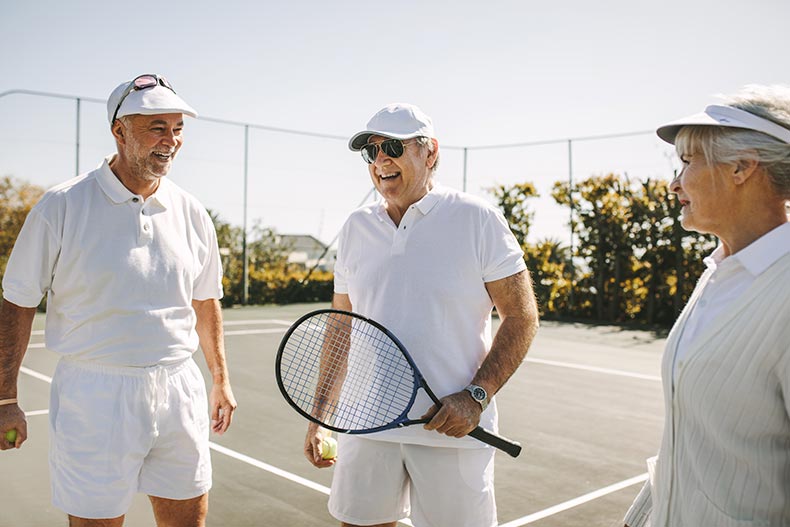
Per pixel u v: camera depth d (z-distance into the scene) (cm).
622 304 1420
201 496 277
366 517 251
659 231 1353
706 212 161
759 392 149
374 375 249
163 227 269
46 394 680
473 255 240
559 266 1490
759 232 157
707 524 158
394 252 246
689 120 157
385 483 250
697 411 158
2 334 254
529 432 577
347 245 264
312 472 466
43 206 252
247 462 486
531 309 244
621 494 432
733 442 153
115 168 262
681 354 162
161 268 265
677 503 166
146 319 259
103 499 252
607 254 1430
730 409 152
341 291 277
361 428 248
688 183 162
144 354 259
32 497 408
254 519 385
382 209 257
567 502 418
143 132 253
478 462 243
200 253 287
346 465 255
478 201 247
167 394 264
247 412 627
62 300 259
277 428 575
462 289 241
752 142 151
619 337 1180
